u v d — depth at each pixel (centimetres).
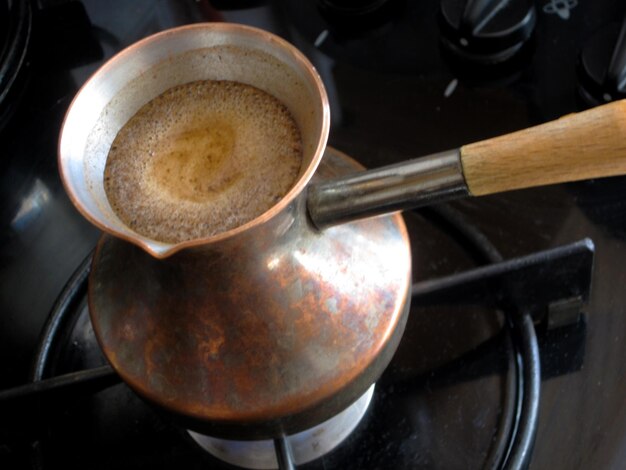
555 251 28
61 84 39
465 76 37
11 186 37
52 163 37
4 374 32
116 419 31
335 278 23
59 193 37
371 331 23
